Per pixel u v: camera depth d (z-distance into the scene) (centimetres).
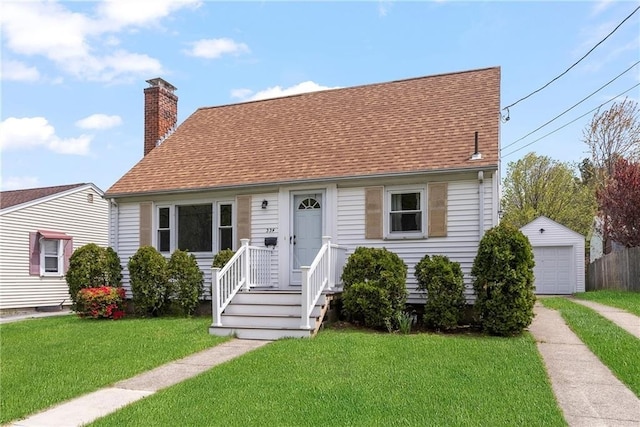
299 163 1232
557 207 3119
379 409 484
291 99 1636
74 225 2050
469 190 1040
